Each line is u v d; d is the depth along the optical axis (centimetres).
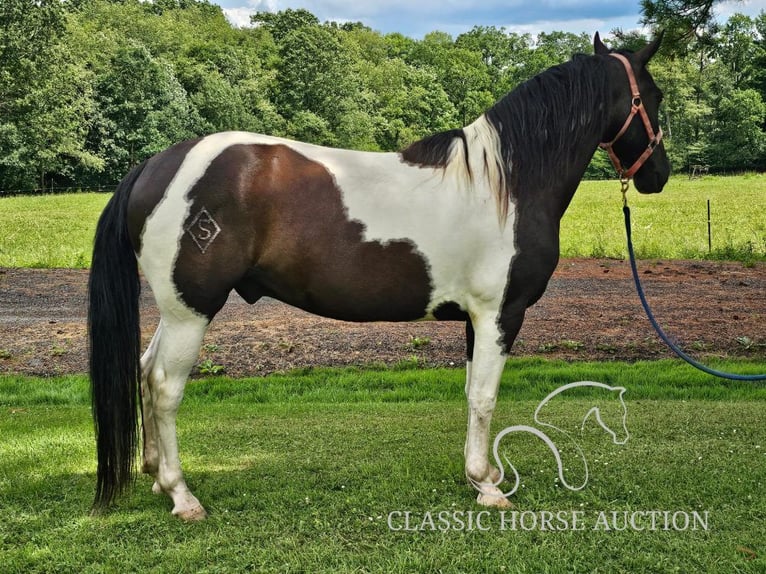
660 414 507
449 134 337
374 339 758
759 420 489
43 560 295
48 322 845
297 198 317
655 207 2611
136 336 323
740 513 336
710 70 5334
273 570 285
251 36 8306
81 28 5444
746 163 5103
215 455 430
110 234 322
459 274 330
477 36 10450
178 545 307
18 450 441
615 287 1008
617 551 301
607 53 371
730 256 1329
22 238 1889
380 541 311
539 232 332
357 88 6588
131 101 4775
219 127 5303
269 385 619
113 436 317
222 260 315
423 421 503
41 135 2947
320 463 411
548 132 338
